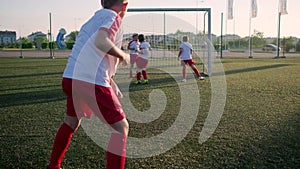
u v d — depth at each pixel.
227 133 3.60
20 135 3.61
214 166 2.62
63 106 5.37
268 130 3.70
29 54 28.56
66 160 2.79
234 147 3.09
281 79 9.50
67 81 2.22
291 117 4.37
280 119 4.25
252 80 9.21
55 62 18.50
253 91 6.96
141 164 2.71
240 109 4.95
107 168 2.19
